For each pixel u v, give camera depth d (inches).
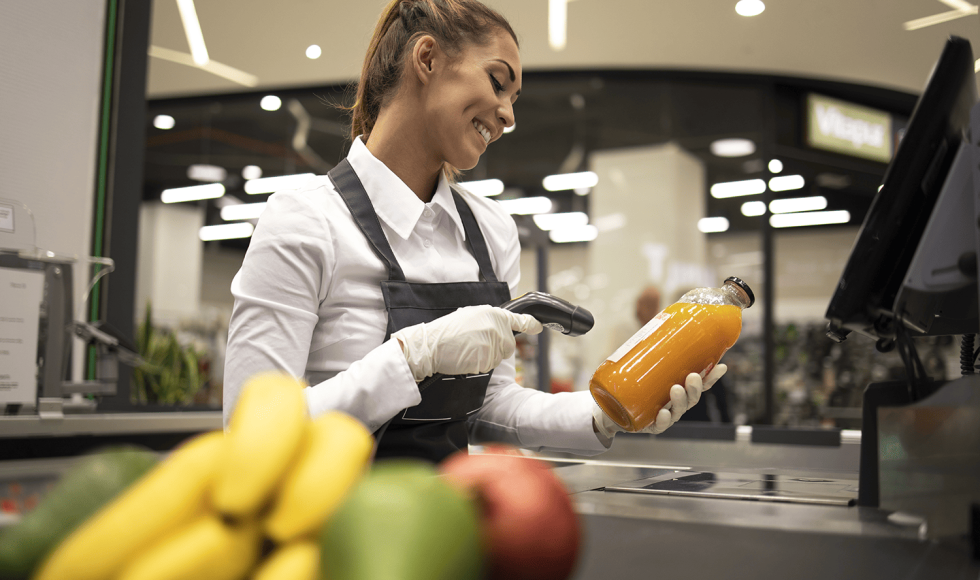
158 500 10.9
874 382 25.2
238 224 335.0
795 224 254.7
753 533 20.0
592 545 18.6
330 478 11.4
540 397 41.7
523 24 195.9
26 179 109.4
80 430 71.1
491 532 12.3
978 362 31.8
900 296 25.1
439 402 36.3
